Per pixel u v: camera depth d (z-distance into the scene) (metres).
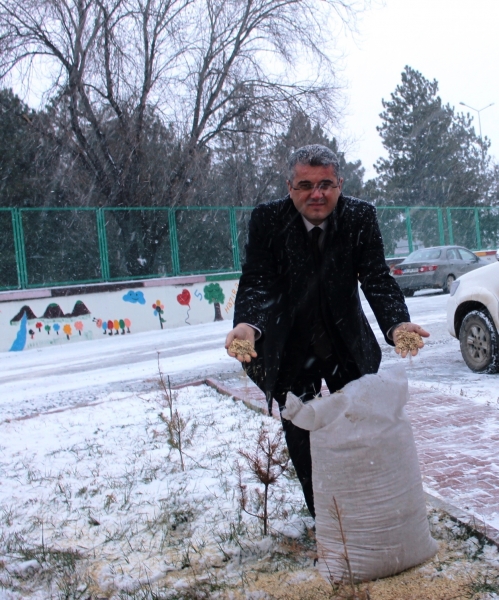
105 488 4.24
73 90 18.12
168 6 18.89
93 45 17.97
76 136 18.58
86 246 16.55
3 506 4.10
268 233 3.11
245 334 2.84
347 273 3.11
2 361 13.27
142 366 10.54
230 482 4.14
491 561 2.89
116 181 19.12
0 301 14.87
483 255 26.97
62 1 17.64
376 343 3.33
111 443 5.36
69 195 19.23
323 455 2.82
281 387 3.26
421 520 2.88
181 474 4.39
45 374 10.70
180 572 3.07
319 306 3.10
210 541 3.33
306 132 20.70
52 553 3.32
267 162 21.16
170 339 14.38
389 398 2.85
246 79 20.41
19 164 19.44
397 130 47.28
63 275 16.16
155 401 6.89
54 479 4.52
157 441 5.27
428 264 20.86
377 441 2.77
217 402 6.68
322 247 3.08
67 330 15.71
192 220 18.38
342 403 2.80
